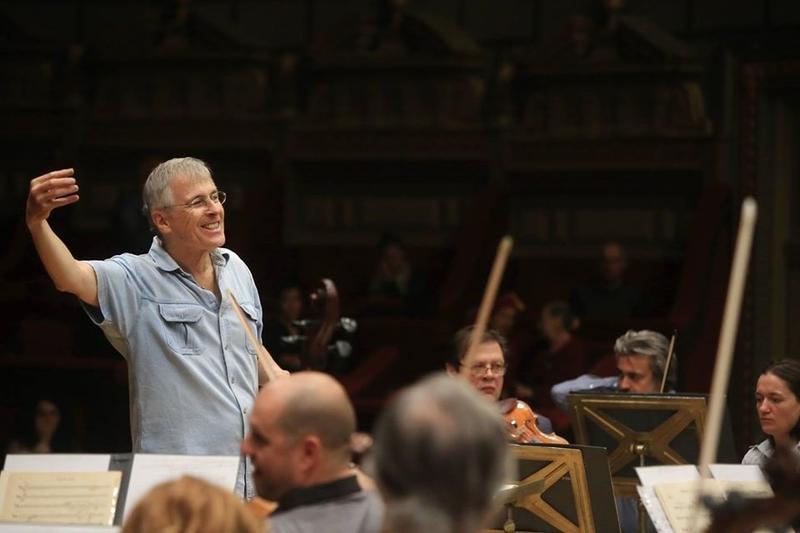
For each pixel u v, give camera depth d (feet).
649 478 32.78
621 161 92.17
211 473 29.89
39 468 29.96
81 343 86.63
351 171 99.30
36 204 31.96
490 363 43.70
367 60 98.43
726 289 86.22
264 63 101.91
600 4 93.91
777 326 87.51
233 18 106.11
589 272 92.84
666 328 78.95
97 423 79.05
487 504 16.75
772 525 21.52
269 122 100.63
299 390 23.57
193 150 102.17
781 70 88.79
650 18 94.84
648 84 92.02
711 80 91.66
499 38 99.96
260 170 101.14
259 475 23.93
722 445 40.50
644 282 91.71
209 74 102.42
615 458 41.78
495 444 16.61
